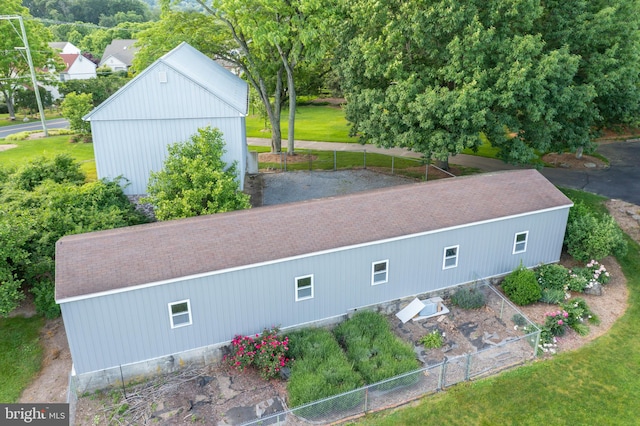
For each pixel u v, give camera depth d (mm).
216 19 36438
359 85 29422
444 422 13766
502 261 20516
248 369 15891
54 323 18156
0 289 16438
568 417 13906
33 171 25047
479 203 19875
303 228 17344
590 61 26438
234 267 15352
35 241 18703
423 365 15883
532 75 24406
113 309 14430
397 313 18625
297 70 39500
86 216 20484
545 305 19109
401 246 17891
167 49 35438
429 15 24234
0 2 53781
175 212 19938
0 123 57000
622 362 16016
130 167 25406
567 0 26203
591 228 21219
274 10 31078
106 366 15094
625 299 19547
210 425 13562
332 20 29703
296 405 13922
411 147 30562
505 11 24484
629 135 42875
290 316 17094
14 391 14977
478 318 18406
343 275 17328
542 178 22188
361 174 34062
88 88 55500
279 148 40438
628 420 13773
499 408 14242
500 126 25906
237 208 20969
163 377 15703
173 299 15047
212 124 24922
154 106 24234
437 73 26375
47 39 61219
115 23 131500
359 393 14133
